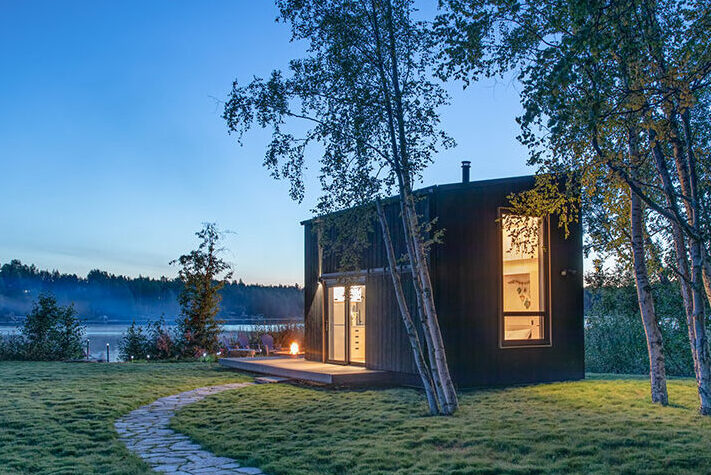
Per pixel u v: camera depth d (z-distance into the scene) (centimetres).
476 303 1170
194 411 945
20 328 1955
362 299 1378
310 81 896
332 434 766
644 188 948
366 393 1091
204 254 2089
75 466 636
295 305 3388
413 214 916
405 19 891
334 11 891
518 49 674
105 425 834
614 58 661
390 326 1245
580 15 544
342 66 877
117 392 1105
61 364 1688
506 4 656
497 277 1195
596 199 1075
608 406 903
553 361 1227
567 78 535
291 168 904
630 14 618
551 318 1230
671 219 739
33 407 939
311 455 668
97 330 5088
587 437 694
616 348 1644
